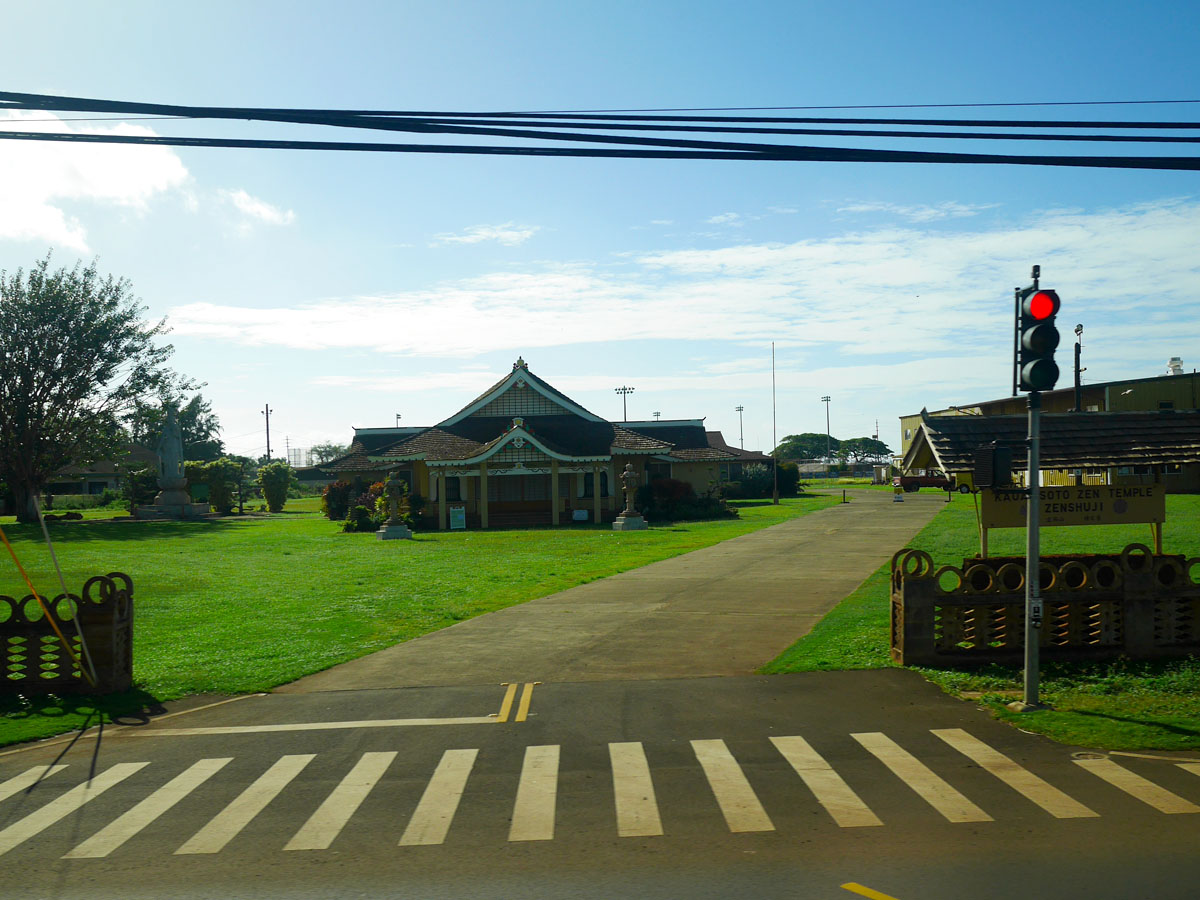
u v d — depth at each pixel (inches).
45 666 536.7
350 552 1227.9
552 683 482.9
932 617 494.6
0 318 1785.2
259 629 652.7
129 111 297.0
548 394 1934.1
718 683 473.7
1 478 1881.2
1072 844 265.0
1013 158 321.4
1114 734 372.5
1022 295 411.5
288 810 308.8
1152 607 493.4
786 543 1202.0
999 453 445.7
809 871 250.5
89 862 268.2
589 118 318.3
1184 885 237.0
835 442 6624.0
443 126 316.5
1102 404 2022.6
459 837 281.4
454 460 1692.9
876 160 324.8
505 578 920.9
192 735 403.9
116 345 1894.7
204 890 247.9
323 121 313.6
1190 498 1546.5
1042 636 497.7
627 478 1582.2
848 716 409.4
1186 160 316.5
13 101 285.0
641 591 807.1
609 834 280.8
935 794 309.6
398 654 565.9
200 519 2078.0
